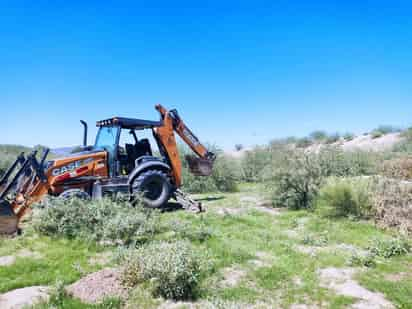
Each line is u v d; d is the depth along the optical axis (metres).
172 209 7.77
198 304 3.11
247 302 3.14
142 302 3.13
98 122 7.96
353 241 5.04
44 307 2.97
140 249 3.90
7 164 10.66
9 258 4.29
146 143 8.21
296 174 7.64
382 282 3.52
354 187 6.51
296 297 3.26
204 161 8.89
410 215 5.60
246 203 8.62
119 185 7.10
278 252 4.57
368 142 19.92
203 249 4.55
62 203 5.39
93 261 4.23
